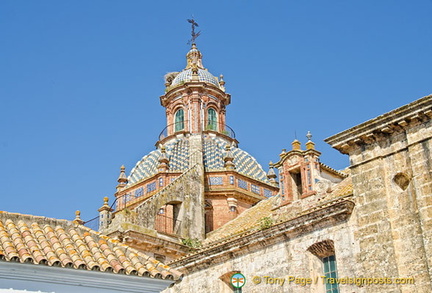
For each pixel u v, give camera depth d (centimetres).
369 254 2164
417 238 2045
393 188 2178
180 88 4828
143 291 1614
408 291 2008
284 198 2881
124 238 3128
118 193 4428
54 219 1758
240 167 4472
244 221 3603
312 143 2872
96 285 1548
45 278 1478
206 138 4572
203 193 3928
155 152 4616
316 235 2422
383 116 2197
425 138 2102
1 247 1506
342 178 3092
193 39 5278
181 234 3609
